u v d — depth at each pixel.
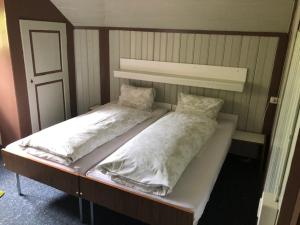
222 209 2.42
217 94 3.28
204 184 1.92
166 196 1.80
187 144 2.18
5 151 2.41
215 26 3.02
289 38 2.71
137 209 1.88
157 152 1.98
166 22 3.19
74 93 4.08
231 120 3.23
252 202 2.52
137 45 3.54
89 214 2.33
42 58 3.38
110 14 3.35
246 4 2.58
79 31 3.80
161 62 3.45
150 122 3.09
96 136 2.44
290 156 0.84
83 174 2.05
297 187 0.79
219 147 2.48
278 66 2.93
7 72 3.05
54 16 3.46
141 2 2.97
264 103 3.10
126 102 3.47
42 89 3.47
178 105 3.26
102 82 3.91
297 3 2.29
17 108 3.15
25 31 3.09
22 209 2.36
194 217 1.69
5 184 2.71
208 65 3.22
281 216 0.83
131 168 1.92
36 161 2.25
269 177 1.57
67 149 2.18
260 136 3.11
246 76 3.09
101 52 3.77
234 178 2.91
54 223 2.21
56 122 3.80
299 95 0.92
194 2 2.73
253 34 2.94
